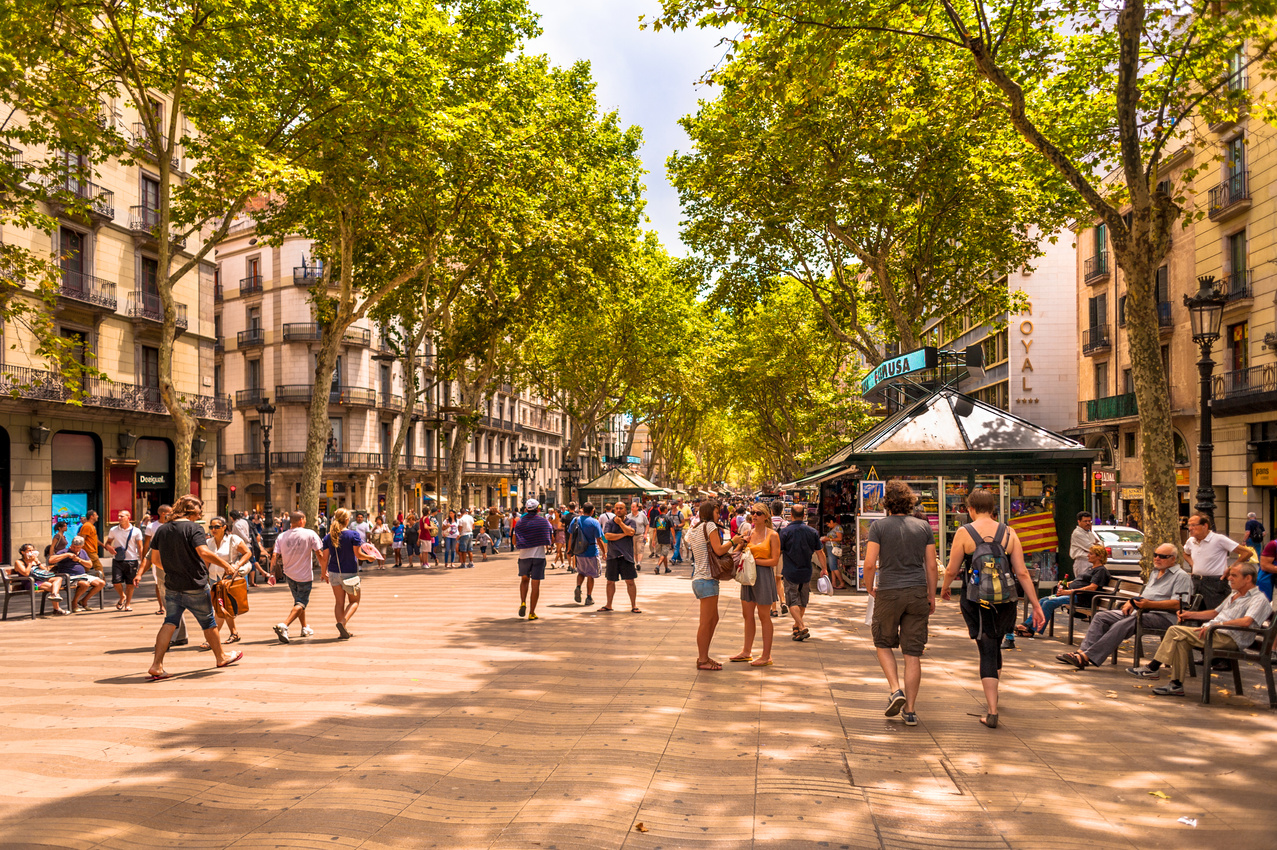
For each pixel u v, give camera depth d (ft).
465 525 80.18
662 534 69.26
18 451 81.35
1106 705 21.45
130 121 93.25
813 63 37.47
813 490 80.59
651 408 168.04
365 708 20.75
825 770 15.83
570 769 15.84
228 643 32.27
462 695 22.21
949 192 64.80
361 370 145.69
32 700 22.03
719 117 68.03
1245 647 22.29
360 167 61.26
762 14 37.45
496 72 76.18
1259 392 70.59
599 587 55.83
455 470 99.66
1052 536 40.32
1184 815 13.64
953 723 19.44
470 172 71.10
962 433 50.78
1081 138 54.90
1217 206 77.15
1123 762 16.48
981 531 19.67
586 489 106.01
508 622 37.40
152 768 15.96
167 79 55.01
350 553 32.68
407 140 59.41
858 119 59.93
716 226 75.56
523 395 222.89
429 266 81.82
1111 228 33.50
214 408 107.86
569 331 127.65
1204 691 21.90
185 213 59.41
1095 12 43.39
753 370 140.26
